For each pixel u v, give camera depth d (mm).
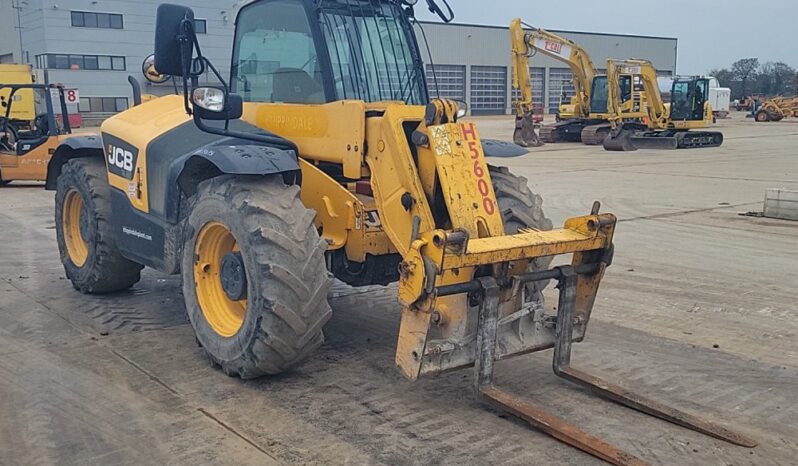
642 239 9234
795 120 47719
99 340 5250
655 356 5074
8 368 4727
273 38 5160
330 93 4789
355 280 4887
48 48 38594
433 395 4324
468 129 4348
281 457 3588
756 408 4262
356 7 5047
